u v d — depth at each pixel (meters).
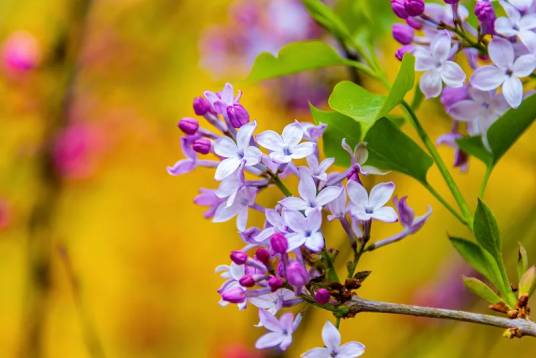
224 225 1.26
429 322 1.03
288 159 0.60
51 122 1.09
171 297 1.44
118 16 1.16
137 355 1.41
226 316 1.40
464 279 0.62
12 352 1.16
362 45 0.70
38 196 1.07
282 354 0.92
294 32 0.88
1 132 1.10
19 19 1.17
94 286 1.42
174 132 1.26
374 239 1.22
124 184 1.38
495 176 1.30
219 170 0.60
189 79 1.22
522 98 0.62
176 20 1.19
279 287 0.60
